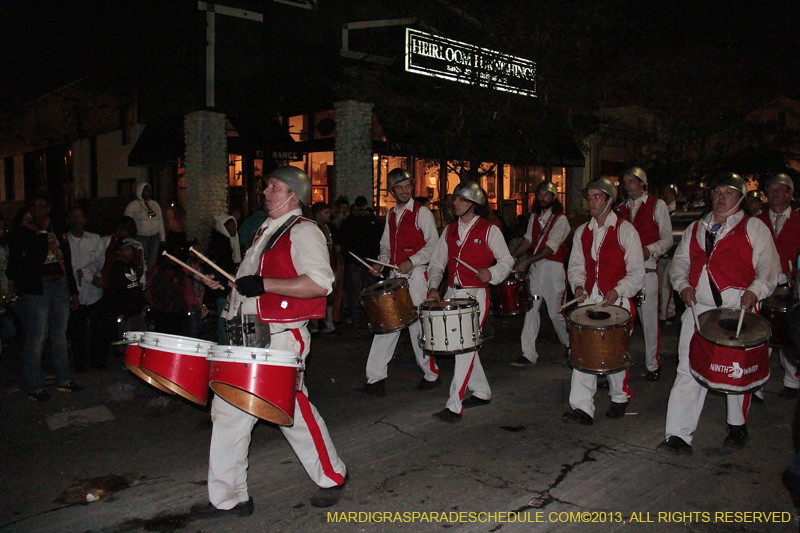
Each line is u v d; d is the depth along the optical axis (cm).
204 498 426
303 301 382
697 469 466
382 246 693
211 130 1426
